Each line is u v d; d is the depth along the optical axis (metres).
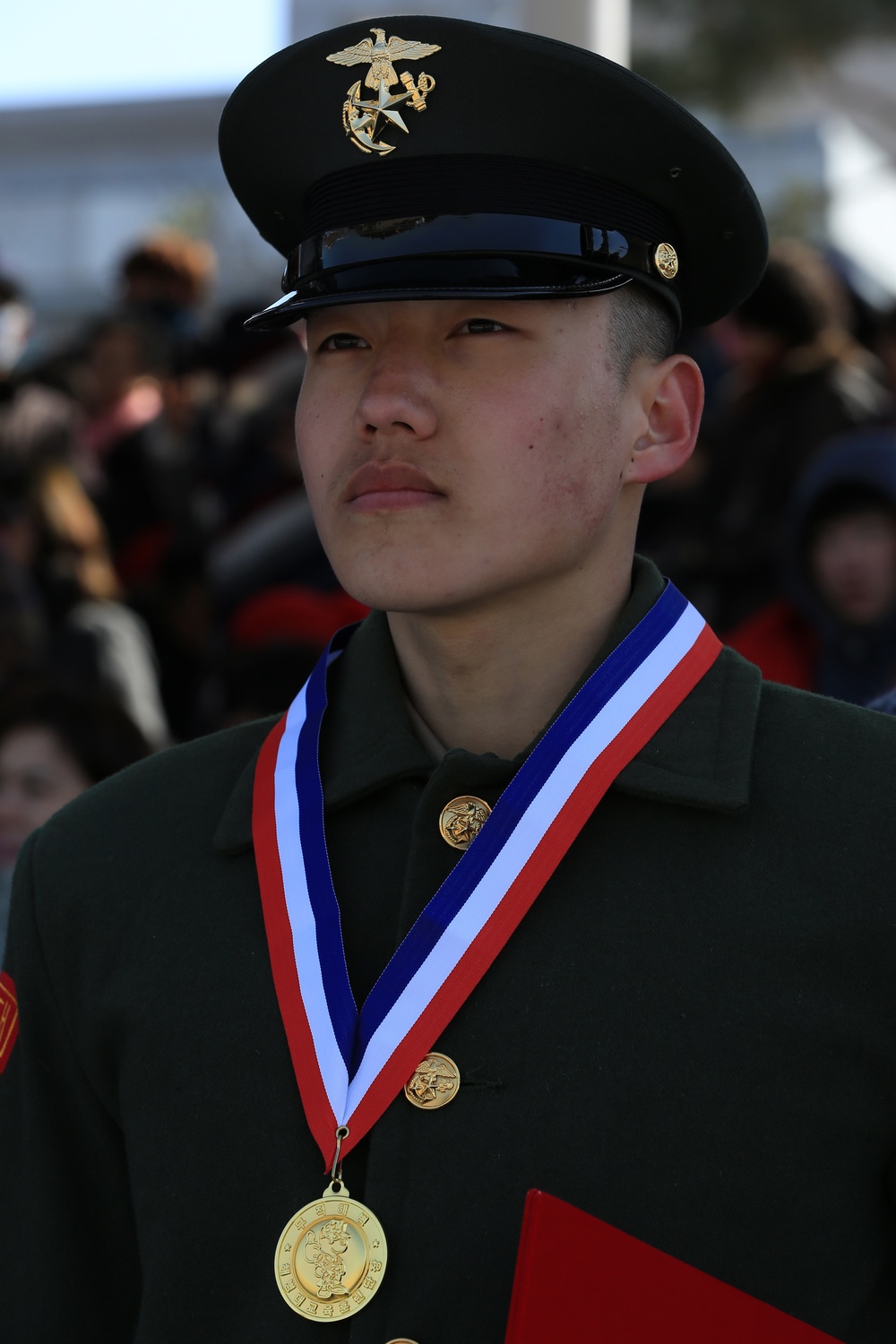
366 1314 1.68
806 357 4.52
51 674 4.59
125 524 5.76
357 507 1.81
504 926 1.79
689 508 4.68
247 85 1.95
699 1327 1.54
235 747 2.14
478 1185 1.69
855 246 7.25
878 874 1.77
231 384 5.64
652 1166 1.67
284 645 4.65
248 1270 1.75
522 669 1.93
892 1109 1.72
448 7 5.54
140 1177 1.84
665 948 1.75
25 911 2.07
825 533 4.08
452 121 1.86
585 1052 1.72
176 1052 1.86
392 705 1.98
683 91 7.12
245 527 5.03
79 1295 2.00
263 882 1.92
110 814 2.10
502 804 1.84
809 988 1.72
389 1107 1.75
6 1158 2.05
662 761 1.87
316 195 1.96
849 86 7.09
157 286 6.67
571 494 1.82
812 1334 1.57
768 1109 1.68
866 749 1.88
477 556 1.78
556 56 1.82
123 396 6.44
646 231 1.93
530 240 1.83
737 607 4.40
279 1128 1.78
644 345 1.94
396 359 1.81
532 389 1.80
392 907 1.89
